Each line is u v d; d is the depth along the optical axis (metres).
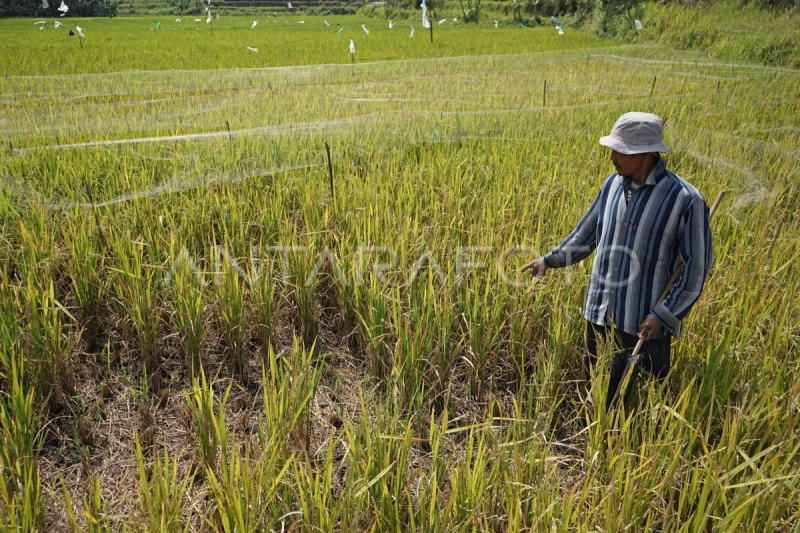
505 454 2.71
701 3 22.02
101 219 4.78
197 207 5.02
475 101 10.17
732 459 2.52
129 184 5.62
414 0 51.59
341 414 3.33
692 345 3.36
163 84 11.78
